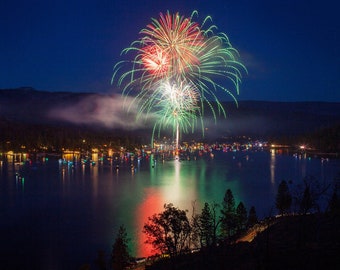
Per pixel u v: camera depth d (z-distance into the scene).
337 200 72.38
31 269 79.81
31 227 110.12
